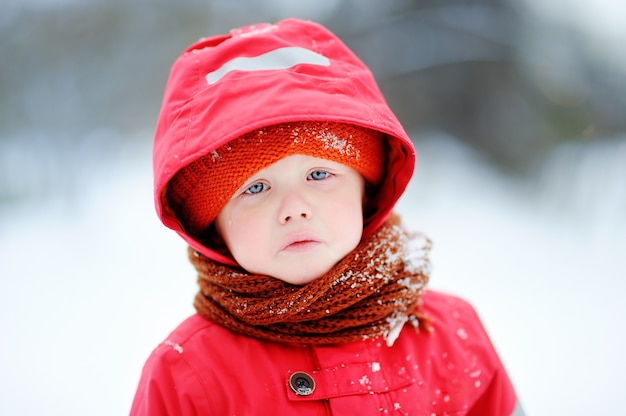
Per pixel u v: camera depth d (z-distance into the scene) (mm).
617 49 2637
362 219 903
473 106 2525
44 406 1243
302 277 853
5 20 2777
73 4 2871
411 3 2721
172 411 845
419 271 902
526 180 2244
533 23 2678
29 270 1702
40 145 2467
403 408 856
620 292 1565
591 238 1854
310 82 844
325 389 848
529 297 1547
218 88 846
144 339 1384
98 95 2711
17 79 2688
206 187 863
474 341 927
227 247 904
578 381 1288
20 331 1424
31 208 2105
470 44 2607
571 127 2416
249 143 838
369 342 876
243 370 853
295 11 2830
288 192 847
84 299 1547
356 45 2693
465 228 1895
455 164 2324
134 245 1815
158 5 2904
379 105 876
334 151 852
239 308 863
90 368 1316
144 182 2213
